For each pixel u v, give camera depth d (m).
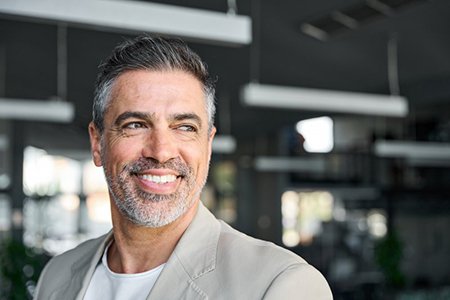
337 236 13.55
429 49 6.86
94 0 2.65
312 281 0.95
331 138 15.03
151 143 1.01
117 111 1.03
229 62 7.95
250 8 6.03
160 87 1.01
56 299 1.24
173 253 1.04
